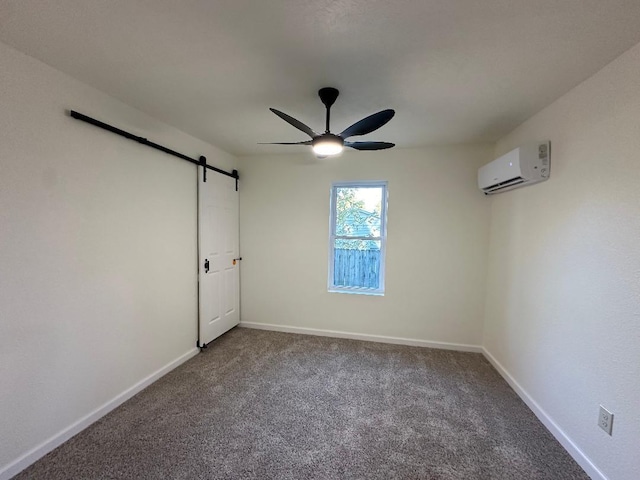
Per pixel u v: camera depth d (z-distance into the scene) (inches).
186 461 65.7
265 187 147.8
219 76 70.0
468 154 124.3
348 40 55.5
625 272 55.9
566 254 73.0
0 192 58.6
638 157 53.8
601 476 59.8
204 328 124.3
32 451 64.7
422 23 50.3
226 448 69.7
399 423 79.7
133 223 90.0
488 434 75.7
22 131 61.7
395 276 134.6
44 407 67.1
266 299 151.0
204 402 88.0
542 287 82.9
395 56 60.6
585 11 46.6
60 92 68.5
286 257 147.5
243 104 85.7
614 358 57.8
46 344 67.3
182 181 111.0
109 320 82.9
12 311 61.2
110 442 71.1
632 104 55.2
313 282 145.0
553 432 75.4
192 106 87.4
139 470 63.2
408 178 130.7
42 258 66.1
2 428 60.1
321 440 72.9
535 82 69.9
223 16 49.4
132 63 64.8
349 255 143.6
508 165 89.4
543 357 81.4
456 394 94.0
